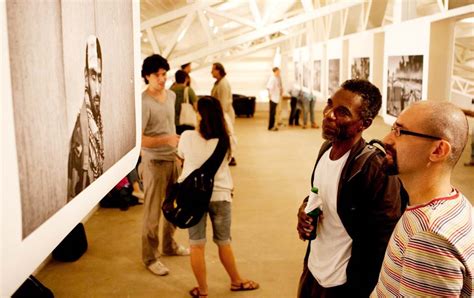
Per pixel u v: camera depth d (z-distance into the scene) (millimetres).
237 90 27766
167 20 8016
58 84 838
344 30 13789
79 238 4191
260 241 4582
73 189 922
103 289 3650
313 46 18734
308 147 9875
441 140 1202
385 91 10531
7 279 668
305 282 2117
